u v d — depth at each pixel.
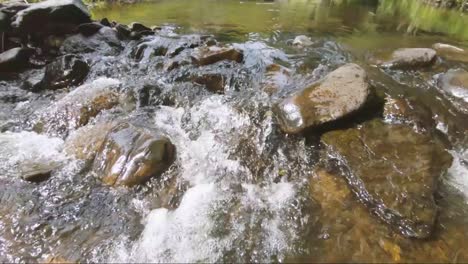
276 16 12.17
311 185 4.09
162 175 4.10
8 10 7.07
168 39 7.72
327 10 13.63
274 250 3.33
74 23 7.61
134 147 4.15
